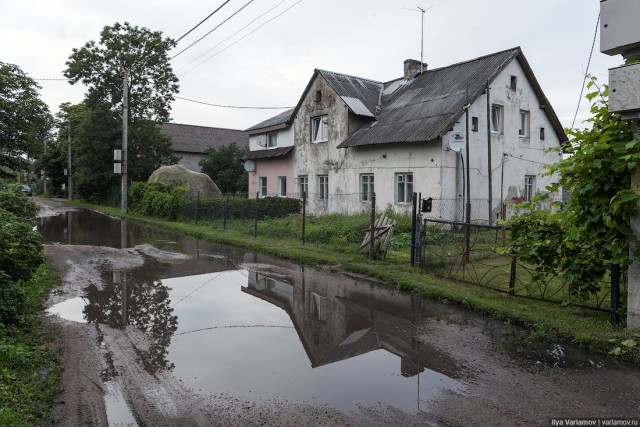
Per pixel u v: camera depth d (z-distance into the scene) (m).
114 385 4.67
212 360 5.42
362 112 20.52
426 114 18.17
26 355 4.99
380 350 5.78
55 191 51.09
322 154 22.53
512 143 19.05
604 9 5.75
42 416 3.94
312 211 23.03
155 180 25.83
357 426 3.92
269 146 27.03
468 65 20.06
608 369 5.09
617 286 6.05
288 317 7.23
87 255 12.36
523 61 19.00
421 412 4.17
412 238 10.22
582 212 6.11
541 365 5.23
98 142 30.94
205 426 3.90
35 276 9.09
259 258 12.43
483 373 5.04
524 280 9.05
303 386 4.72
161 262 11.78
